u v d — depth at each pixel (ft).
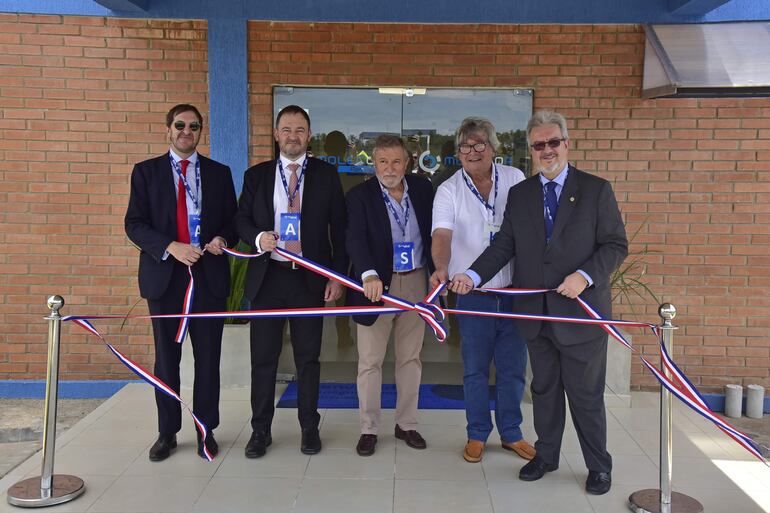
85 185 17.20
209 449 12.53
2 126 17.04
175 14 16.90
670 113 17.08
